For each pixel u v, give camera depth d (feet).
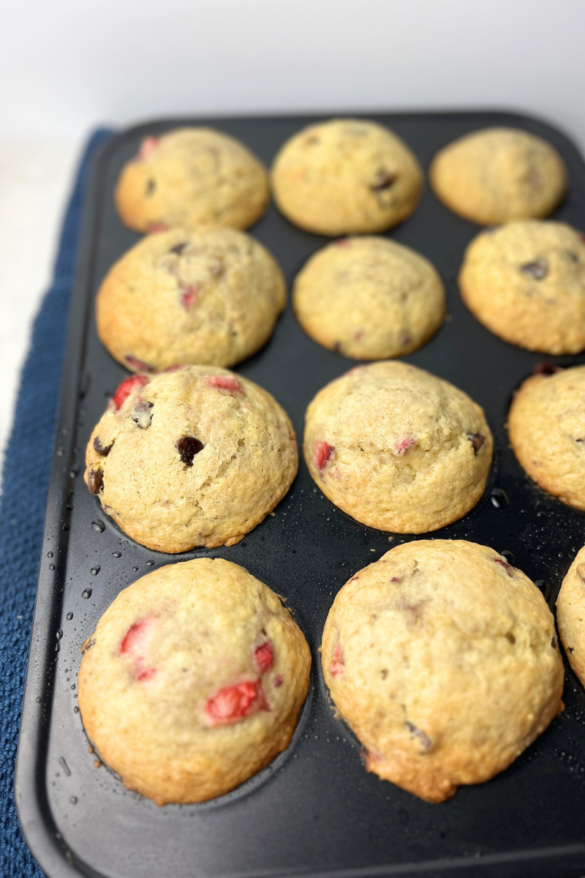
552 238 1.05
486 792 0.75
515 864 0.71
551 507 0.91
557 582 0.86
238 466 0.86
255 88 1.37
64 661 0.80
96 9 1.27
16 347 1.30
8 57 1.35
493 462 0.94
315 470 0.91
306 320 1.05
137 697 0.73
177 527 0.86
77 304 1.07
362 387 0.91
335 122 1.20
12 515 1.03
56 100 1.42
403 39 1.29
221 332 0.98
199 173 1.13
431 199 1.20
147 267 1.00
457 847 0.72
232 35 1.30
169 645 0.75
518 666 0.74
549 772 0.76
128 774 0.73
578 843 0.72
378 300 1.01
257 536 0.88
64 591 0.84
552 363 1.02
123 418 0.88
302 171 1.15
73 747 0.76
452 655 0.73
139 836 0.72
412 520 0.88
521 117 1.32
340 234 1.15
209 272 0.99
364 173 1.13
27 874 0.79
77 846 0.71
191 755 0.72
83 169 1.40
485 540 0.88
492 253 1.06
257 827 0.73
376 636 0.76
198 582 0.80
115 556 0.87
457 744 0.72
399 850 0.72
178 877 0.70
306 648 0.81
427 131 1.30
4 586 0.97
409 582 0.79
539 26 1.26
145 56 1.34
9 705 0.87
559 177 1.20
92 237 1.15
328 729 0.78
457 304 1.08
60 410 0.97
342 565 0.86
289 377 1.01
